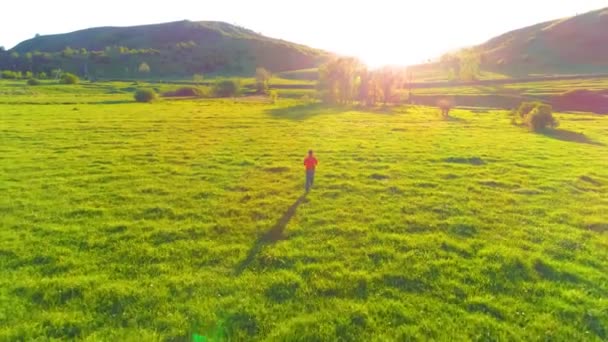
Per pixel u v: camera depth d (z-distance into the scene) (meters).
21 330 8.36
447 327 8.68
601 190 20.08
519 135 39.47
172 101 85.12
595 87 98.12
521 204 17.45
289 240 13.40
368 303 9.61
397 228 14.55
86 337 8.27
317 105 77.88
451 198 18.20
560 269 11.28
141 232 13.93
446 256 12.21
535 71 154.62
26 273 10.90
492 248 12.70
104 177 21.53
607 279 10.79
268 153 28.44
